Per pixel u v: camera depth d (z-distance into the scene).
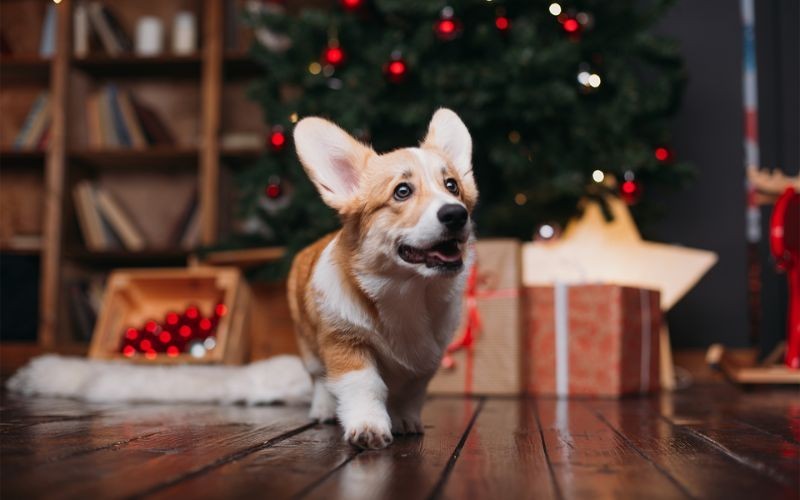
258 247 3.88
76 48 4.88
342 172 1.73
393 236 1.60
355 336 1.64
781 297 4.46
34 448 1.46
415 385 1.79
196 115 5.14
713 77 4.54
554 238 3.55
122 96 4.89
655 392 3.22
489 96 3.33
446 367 3.01
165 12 5.16
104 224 4.79
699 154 4.54
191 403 2.55
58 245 4.65
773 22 4.58
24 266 4.66
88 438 1.61
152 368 2.82
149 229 5.11
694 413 2.27
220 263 3.91
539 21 3.61
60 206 4.68
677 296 3.58
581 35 3.56
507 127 3.67
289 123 3.65
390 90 3.56
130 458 1.34
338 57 3.49
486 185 3.74
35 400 2.61
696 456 1.41
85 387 2.66
